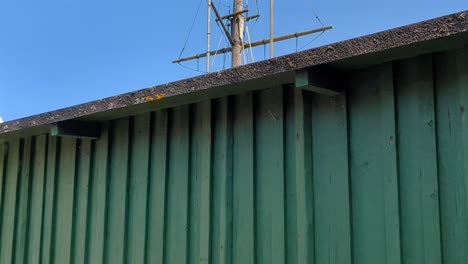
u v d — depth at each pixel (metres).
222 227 2.98
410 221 2.29
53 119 3.62
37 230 4.09
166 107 3.36
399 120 2.39
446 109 2.25
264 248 2.79
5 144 4.57
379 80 2.48
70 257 3.79
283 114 2.81
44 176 4.14
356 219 2.47
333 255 2.52
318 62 2.38
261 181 2.86
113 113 3.48
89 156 3.83
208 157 3.12
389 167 2.39
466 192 2.14
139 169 3.51
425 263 2.22
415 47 2.19
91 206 3.75
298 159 2.71
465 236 2.12
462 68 2.21
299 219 2.66
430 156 2.27
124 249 3.47
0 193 4.51
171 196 3.29
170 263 3.21
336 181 2.56
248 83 2.75
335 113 2.61
